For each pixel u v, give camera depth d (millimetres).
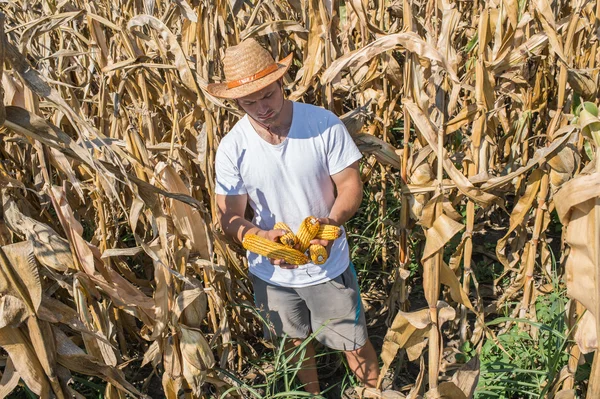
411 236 3742
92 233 4676
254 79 2451
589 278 1911
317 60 3430
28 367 2170
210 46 3338
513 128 4305
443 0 2533
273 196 2809
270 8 4121
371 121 4328
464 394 2484
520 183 4051
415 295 4391
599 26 3070
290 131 2686
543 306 3826
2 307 2031
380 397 2838
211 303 3512
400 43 2383
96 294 2467
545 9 2709
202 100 2801
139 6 3980
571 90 3811
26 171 3961
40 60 2805
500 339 3633
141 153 2811
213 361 2762
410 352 2654
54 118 3314
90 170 3223
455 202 3350
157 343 2779
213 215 3338
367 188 5043
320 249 2633
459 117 2525
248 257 3074
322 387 3721
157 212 2469
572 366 2422
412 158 2902
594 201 1844
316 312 3039
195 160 3426
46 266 2340
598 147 1756
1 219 2068
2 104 1755
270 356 3824
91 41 3811
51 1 4035
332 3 3309
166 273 2576
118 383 2369
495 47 2891
